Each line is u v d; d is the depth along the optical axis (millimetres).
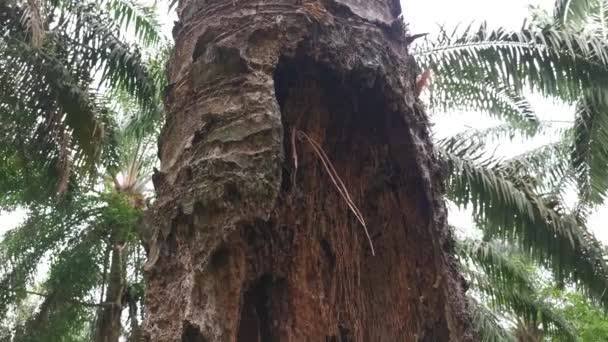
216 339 2000
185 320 2006
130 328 9469
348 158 2744
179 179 2256
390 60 2639
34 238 9578
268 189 2182
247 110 2287
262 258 2324
